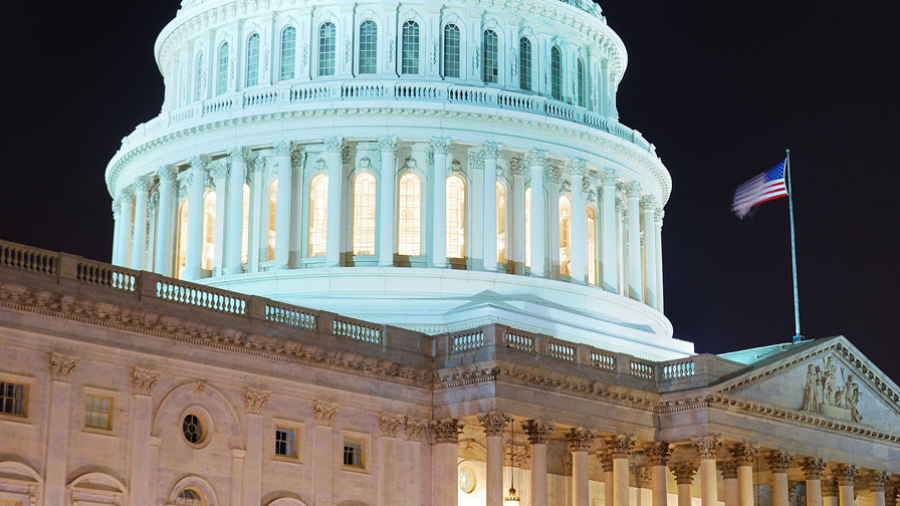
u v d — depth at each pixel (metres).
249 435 62.81
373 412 67.69
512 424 71.75
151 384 59.72
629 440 73.38
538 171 92.81
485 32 95.00
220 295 63.16
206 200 93.19
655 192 102.25
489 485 66.75
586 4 100.81
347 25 93.12
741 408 75.56
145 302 60.03
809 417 79.62
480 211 91.19
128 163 98.06
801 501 90.50
